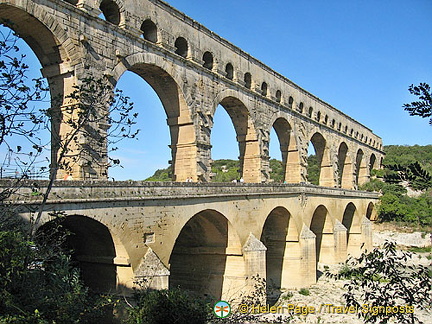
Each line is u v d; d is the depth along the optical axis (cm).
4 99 1574
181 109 4109
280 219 4884
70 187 2166
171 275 3950
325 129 7481
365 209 7838
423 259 6769
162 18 3838
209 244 3806
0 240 1554
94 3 3144
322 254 6197
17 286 1608
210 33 4525
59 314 1662
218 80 4584
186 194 3000
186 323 2136
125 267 2523
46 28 2803
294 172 6294
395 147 15425
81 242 2667
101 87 1941
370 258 1450
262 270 3750
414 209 8612
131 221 2533
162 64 3775
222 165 13962
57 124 2977
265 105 5516
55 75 2997
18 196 1923
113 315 2472
